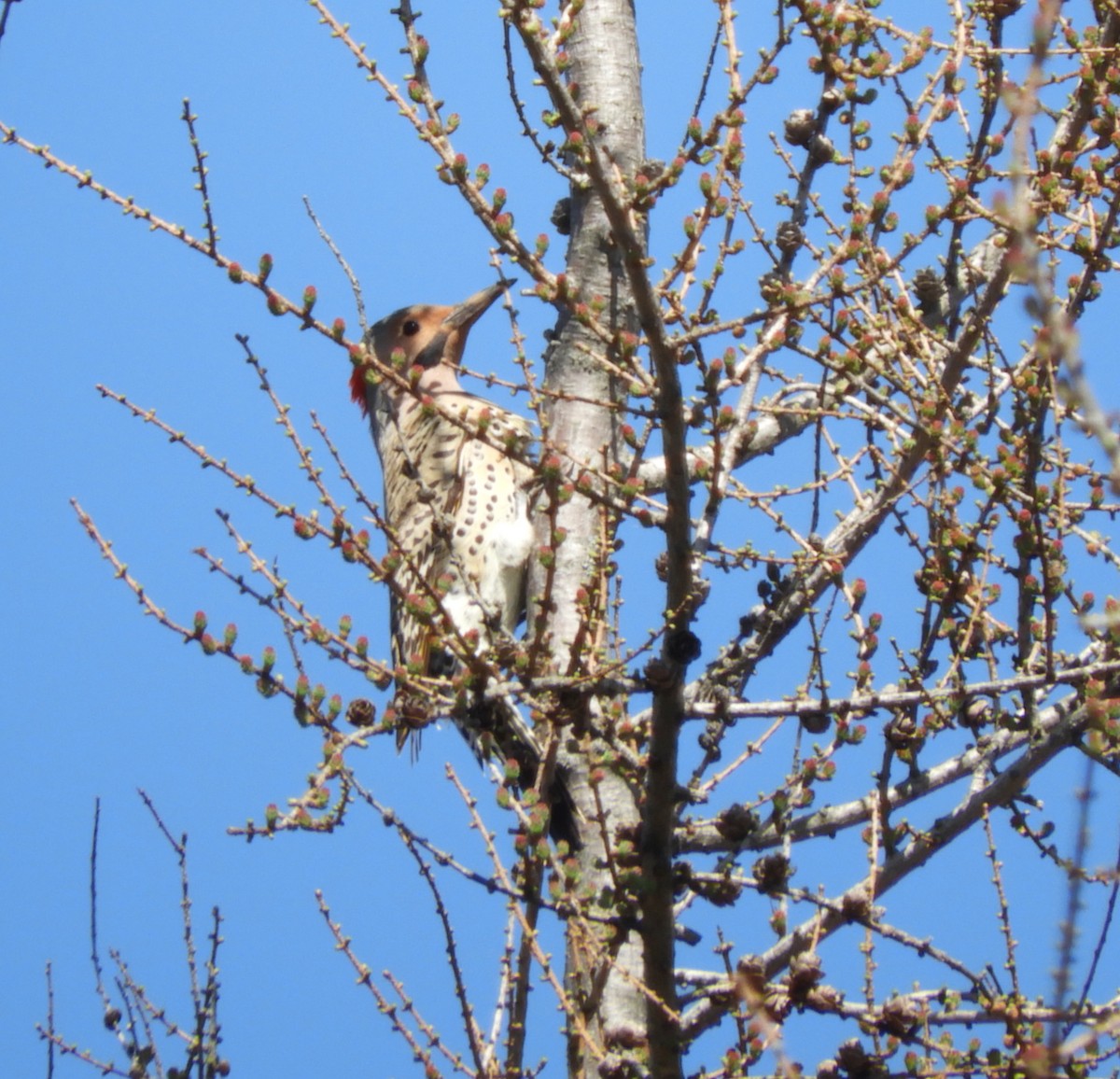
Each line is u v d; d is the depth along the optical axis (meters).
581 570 11.90
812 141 12.40
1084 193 10.65
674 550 9.33
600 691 9.46
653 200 10.13
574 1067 9.37
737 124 9.97
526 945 9.28
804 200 12.30
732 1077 9.14
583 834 11.05
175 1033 11.25
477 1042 9.39
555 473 9.37
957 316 13.70
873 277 9.29
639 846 9.59
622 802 11.16
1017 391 10.66
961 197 9.85
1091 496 11.27
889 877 10.71
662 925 9.45
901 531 11.23
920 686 10.60
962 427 10.66
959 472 10.61
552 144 11.02
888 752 10.58
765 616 11.47
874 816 9.93
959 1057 9.03
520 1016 9.22
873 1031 9.24
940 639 11.48
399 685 9.69
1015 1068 8.66
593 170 8.77
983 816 10.37
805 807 10.48
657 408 9.12
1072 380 5.41
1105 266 10.09
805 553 10.44
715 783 10.89
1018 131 5.80
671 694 9.35
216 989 11.14
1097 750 8.75
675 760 9.48
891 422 12.09
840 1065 9.21
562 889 9.31
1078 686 10.66
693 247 9.96
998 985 9.34
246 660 9.41
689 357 9.92
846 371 9.91
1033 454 10.13
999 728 11.12
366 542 9.44
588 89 13.47
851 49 11.16
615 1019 10.54
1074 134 10.70
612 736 9.65
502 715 10.69
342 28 10.23
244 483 9.40
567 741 10.67
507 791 9.41
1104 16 11.10
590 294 12.52
